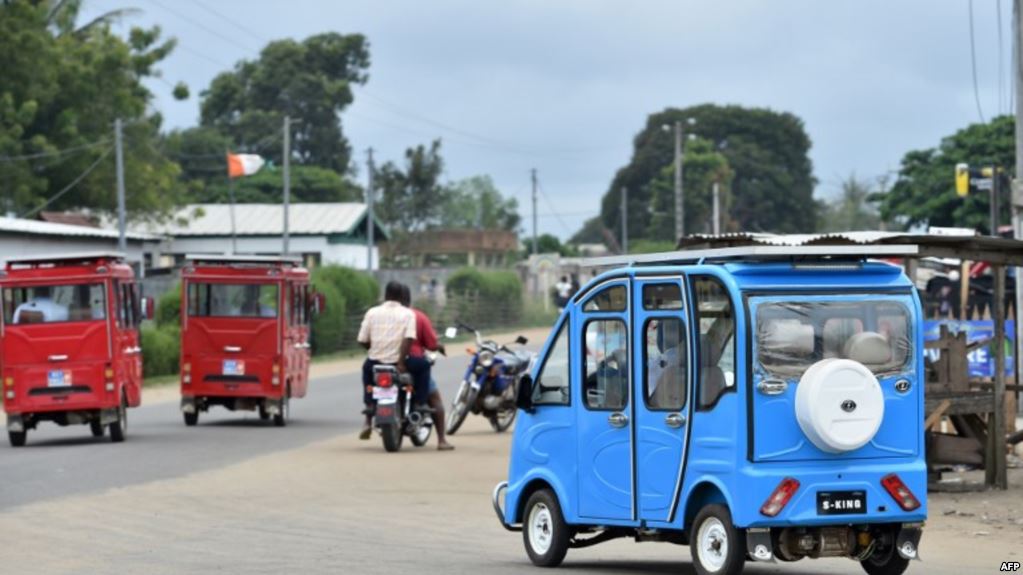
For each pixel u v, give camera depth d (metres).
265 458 28.09
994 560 16.83
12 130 77.88
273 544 17.88
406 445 30.78
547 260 112.19
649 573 15.80
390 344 29.41
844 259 14.32
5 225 63.28
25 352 31.55
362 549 17.53
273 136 129.25
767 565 16.69
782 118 155.50
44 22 84.94
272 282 35.69
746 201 149.88
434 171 127.00
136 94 88.06
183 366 35.75
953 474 24.73
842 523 13.97
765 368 13.84
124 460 27.78
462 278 95.25
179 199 92.44
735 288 13.92
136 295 33.94
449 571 15.75
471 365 32.94
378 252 113.94
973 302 35.72
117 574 15.48
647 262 15.40
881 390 14.00
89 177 83.88
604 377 15.66
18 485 23.92
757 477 13.69
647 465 15.02
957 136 82.25
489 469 26.25
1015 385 23.23
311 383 52.22
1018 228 30.03
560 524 16.11
